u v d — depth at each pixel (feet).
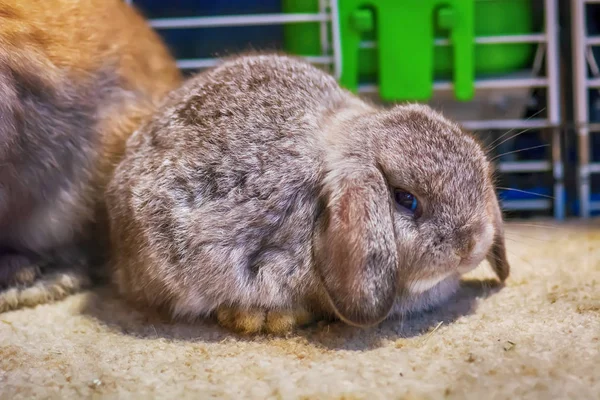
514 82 2.22
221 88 1.49
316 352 1.29
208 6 2.43
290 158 1.40
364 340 1.33
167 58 1.95
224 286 1.37
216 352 1.30
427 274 1.38
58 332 1.40
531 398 1.07
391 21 2.15
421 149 1.38
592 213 2.43
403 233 1.36
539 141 2.41
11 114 1.49
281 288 1.38
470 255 1.38
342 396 1.11
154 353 1.29
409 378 1.16
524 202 2.35
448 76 2.23
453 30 2.15
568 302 1.44
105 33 1.68
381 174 1.36
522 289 1.56
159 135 1.48
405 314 1.43
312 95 1.50
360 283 1.30
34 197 1.57
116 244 1.52
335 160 1.38
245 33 2.44
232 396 1.13
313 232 1.38
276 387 1.14
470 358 1.21
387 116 1.44
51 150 1.57
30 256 1.61
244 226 1.38
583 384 1.10
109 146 1.64
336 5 2.14
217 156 1.40
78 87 1.59
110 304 1.54
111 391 1.15
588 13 2.37
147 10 2.42
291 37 2.23
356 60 2.18
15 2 1.53
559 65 2.36
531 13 2.22
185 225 1.39
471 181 1.39
